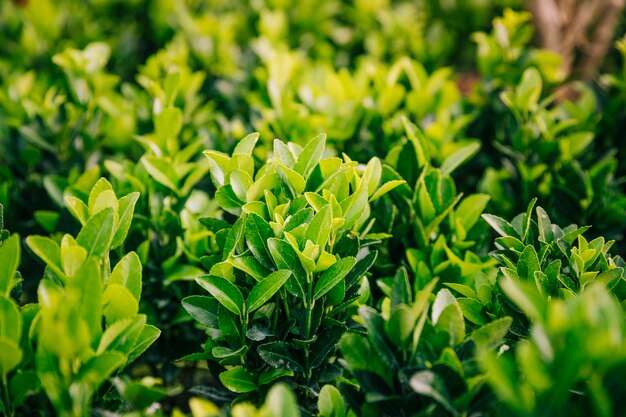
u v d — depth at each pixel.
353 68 1.66
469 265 0.81
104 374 0.61
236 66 1.41
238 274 0.72
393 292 0.65
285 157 0.73
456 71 1.88
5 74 1.30
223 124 1.10
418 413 0.60
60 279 0.67
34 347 0.64
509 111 1.03
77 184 0.90
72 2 1.70
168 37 1.51
